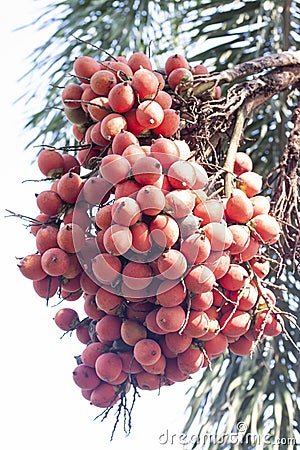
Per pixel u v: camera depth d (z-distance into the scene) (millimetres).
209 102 1905
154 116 1736
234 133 1909
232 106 1946
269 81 2039
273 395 2465
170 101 1789
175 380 1768
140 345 1710
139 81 1754
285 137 2596
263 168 2592
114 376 1737
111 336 1741
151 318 1707
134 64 1850
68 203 1761
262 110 2594
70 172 1754
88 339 1824
